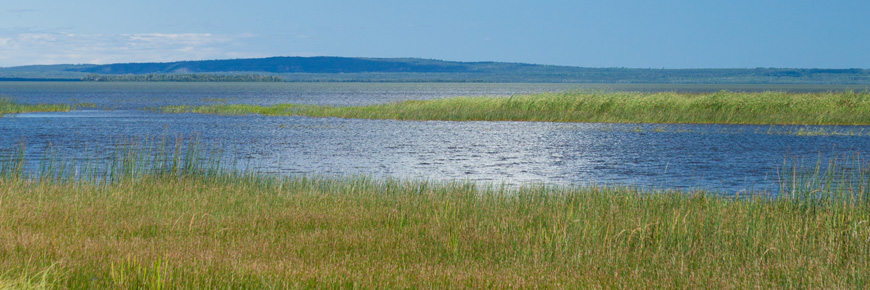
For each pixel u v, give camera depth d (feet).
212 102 298.35
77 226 31.83
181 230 31.78
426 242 31.04
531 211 39.34
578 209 37.76
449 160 82.33
